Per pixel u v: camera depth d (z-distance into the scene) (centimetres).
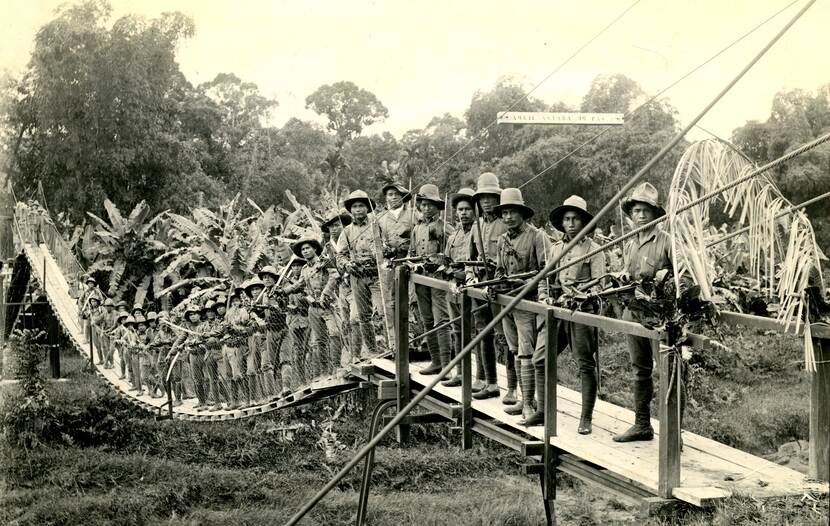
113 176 3192
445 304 992
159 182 3319
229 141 4003
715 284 674
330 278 1175
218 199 3434
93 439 1798
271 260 2014
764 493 600
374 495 1568
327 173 3969
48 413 1833
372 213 1126
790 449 1304
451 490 1590
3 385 1927
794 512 571
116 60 3092
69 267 2341
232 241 2041
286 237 1972
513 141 3475
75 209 3136
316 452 1756
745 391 1591
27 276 2380
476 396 931
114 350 1953
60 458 1681
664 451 617
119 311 1970
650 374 739
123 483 1592
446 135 3722
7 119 3089
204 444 1816
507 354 887
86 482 1589
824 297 631
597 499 1519
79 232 2677
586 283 752
